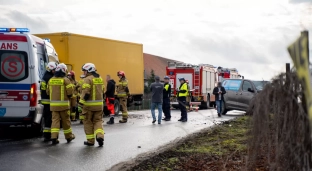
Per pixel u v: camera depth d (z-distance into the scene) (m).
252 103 3.60
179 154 7.45
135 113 24.05
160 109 15.82
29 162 7.52
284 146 3.28
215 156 6.95
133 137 11.27
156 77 15.99
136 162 7.30
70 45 18.03
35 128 11.20
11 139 10.72
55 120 9.86
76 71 18.28
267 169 3.82
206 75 30.09
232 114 21.95
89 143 9.65
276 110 3.31
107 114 20.81
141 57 23.36
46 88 10.24
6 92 10.27
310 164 3.07
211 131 10.42
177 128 13.73
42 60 11.57
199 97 29.08
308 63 2.86
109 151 8.84
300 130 3.13
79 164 7.41
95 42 19.38
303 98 3.07
